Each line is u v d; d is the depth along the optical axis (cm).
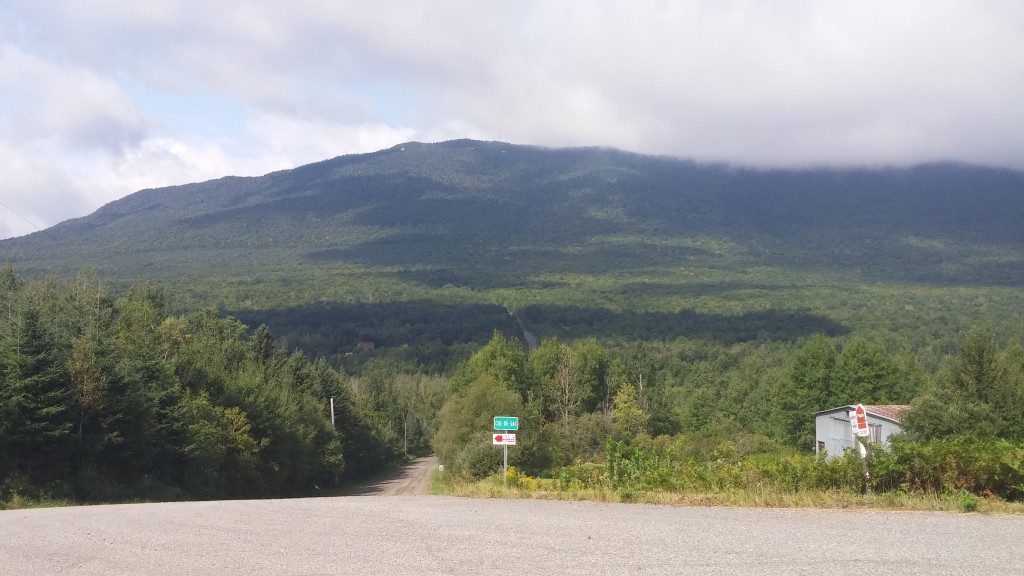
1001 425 2489
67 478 2564
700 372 10481
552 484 1655
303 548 816
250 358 6141
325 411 6581
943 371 3438
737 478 1320
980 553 709
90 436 2781
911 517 950
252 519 1073
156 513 1220
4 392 2462
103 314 4903
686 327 14412
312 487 5388
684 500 1229
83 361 2816
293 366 6494
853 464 1220
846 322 13962
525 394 6819
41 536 986
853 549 735
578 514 1054
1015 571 638
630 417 6147
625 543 792
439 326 15000
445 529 917
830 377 5431
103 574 723
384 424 9006
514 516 1036
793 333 13250
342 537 879
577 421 5856
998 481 1119
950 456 1145
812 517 968
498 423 1822
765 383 7575
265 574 696
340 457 5553
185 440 3275
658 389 8844
